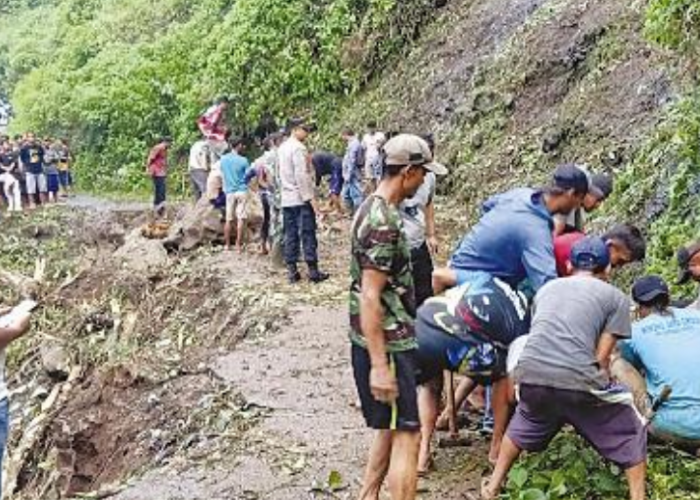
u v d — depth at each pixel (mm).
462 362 6262
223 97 25297
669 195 10141
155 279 15258
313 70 24531
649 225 10539
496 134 17984
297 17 25219
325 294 12656
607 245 6207
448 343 6238
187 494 6891
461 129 18938
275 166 14289
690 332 6320
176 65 31141
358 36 24062
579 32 17594
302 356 10031
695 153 9820
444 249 14594
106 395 10562
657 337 6301
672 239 9461
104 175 31406
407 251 5457
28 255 21500
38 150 26656
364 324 5352
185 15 36625
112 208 25047
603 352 5730
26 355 13883
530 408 5891
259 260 15047
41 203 26750
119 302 14977
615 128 14828
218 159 17984
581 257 5918
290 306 12039
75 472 9977
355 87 23797
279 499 6719
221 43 26109
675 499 5949
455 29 21609
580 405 5719
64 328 14609
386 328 5445
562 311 5750
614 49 16344
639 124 14367
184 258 15922
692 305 6953
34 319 15227
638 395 6246
